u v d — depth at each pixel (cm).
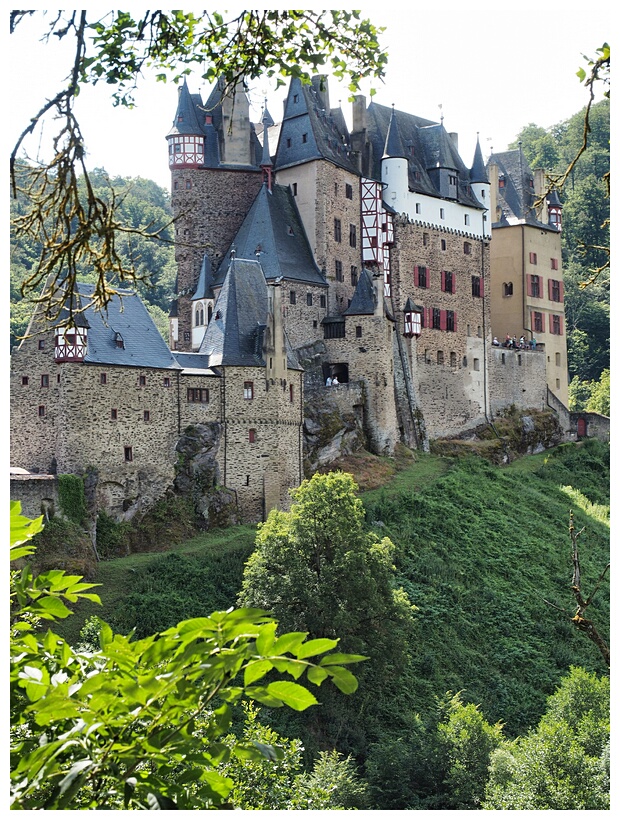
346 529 5388
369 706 5106
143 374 6078
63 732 1277
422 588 6353
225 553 5897
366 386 7775
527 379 9794
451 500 7525
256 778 3189
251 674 1049
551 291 10406
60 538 5434
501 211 10294
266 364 6544
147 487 6050
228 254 7944
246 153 8112
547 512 8062
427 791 4609
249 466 6456
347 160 8512
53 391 5838
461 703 5222
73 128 1327
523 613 6450
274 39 1861
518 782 4306
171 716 1148
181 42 1814
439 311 9019
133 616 5209
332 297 8088
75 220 2697
